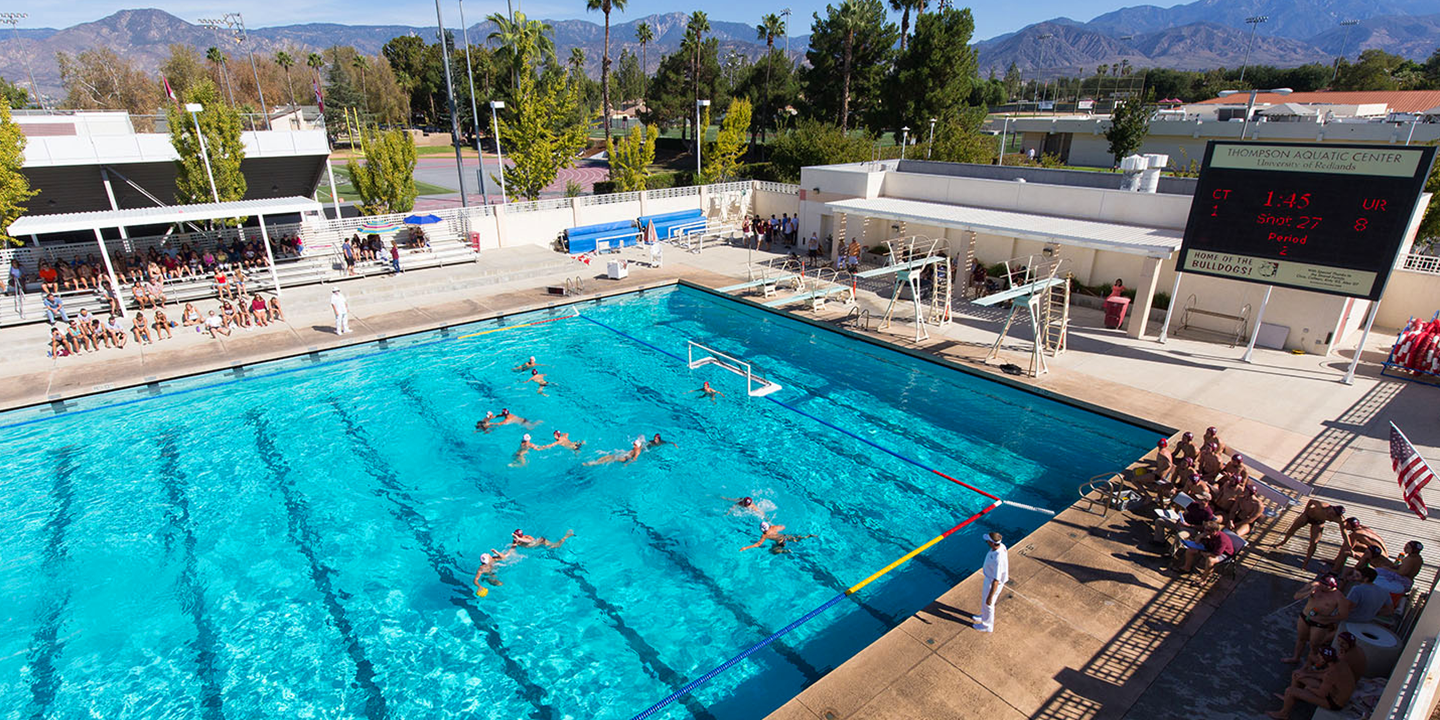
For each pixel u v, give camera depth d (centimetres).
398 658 856
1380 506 1036
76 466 1295
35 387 1525
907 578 987
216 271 2105
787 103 6631
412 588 978
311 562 1035
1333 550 940
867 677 736
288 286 2198
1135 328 1794
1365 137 4300
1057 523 1020
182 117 2267
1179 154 5275
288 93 8462
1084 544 968
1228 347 1727
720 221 3259
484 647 872
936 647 778
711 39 7019
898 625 869
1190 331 1847
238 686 816
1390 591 753
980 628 803
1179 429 1298
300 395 1588
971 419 1468
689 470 1273
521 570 1009
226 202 2266
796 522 1119
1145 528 1005
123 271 2106
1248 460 1086
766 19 6406
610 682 814
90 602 956
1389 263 1344
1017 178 2416
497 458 1314
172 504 1179
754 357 1820
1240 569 908
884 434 1408
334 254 2386
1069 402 1448
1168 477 1080
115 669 844
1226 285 1775
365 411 1509
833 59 5734
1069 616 827
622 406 1534
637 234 2891
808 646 867
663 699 790
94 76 7125
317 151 2691
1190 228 1581
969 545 1056
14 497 1200
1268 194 1454
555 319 2112
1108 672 740
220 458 1321
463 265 2456
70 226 1808
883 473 1262
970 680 730
